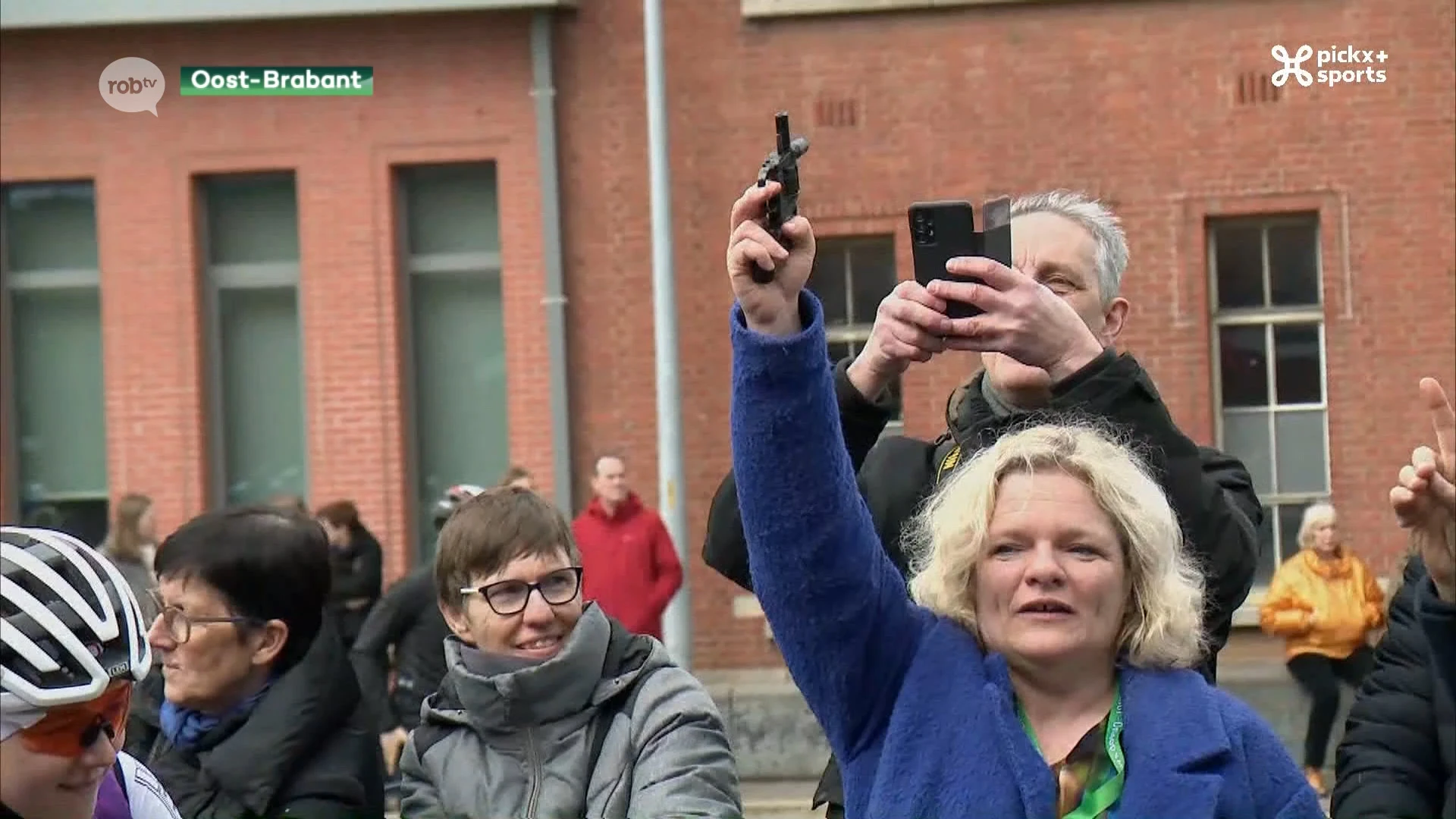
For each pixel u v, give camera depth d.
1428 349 13.88
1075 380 3.41
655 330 14.38
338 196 14.76
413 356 14.98
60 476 15.37
